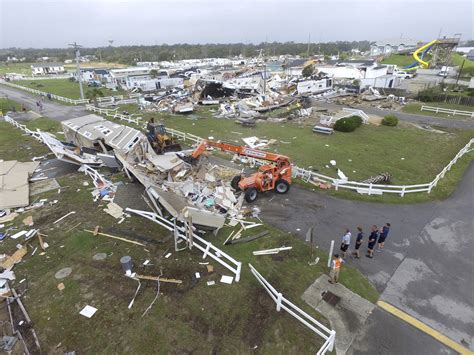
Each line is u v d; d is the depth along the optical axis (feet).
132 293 35.73
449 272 39.52
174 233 44.29
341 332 31.09
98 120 85.10
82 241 45.01
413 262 41.27
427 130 104.83
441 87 177.78
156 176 61.67
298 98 155.63
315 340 30.25
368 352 29.09
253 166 72.33
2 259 41.34
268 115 125.49
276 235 46.75
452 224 50.01
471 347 29.63
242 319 32.40
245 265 40.42
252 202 56.24
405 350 29.30
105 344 29.66
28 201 55.31
